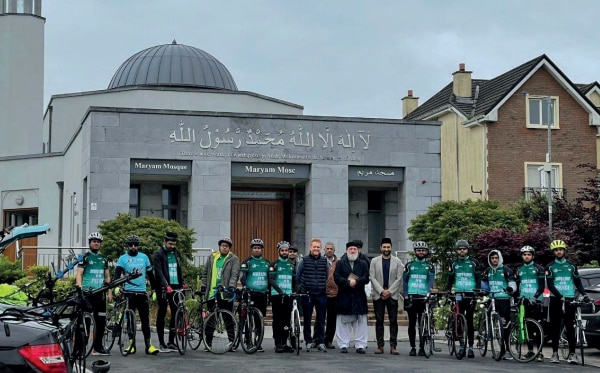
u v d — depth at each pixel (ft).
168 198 100.01
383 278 60.95
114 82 137.18
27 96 156.15
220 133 95.91
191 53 136.77
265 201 101.55
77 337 40.29
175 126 94.89
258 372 48.57
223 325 57.82
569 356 55.57
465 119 133.59
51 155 127.65
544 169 104.68
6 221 133.69
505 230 80.18
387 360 55.88
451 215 88.63
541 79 130.62
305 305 62.69
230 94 124.47
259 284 59.67
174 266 57.98
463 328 57.57
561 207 101.14
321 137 98.22
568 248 80.89
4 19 156.76
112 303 61.62
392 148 99.71
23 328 28.14
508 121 129.18
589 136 131.54
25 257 99.91
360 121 99.09
